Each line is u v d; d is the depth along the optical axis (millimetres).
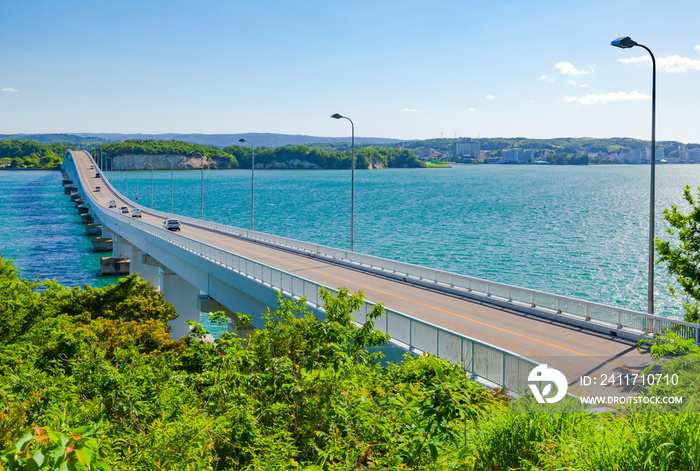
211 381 11766
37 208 191750
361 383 10641
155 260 64562
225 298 40375
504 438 6234
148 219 104812
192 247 47281
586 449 5613
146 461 7883
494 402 7203
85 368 12312
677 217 28641
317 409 9688
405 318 20672
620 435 5691
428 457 6469
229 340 12734
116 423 10742
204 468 7648
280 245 60781
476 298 34219
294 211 168500
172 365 14039
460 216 145375
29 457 3848
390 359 20750
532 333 25844
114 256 91625
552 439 6031
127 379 11523
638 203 185000
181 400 11078
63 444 3912
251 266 35188
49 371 18125
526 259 83000
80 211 164750
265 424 10227
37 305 25531
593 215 146625
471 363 16891
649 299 27016
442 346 18391
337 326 14758
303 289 28516
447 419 6242
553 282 67438
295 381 10719
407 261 81812
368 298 33969
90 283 79938
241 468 8539
